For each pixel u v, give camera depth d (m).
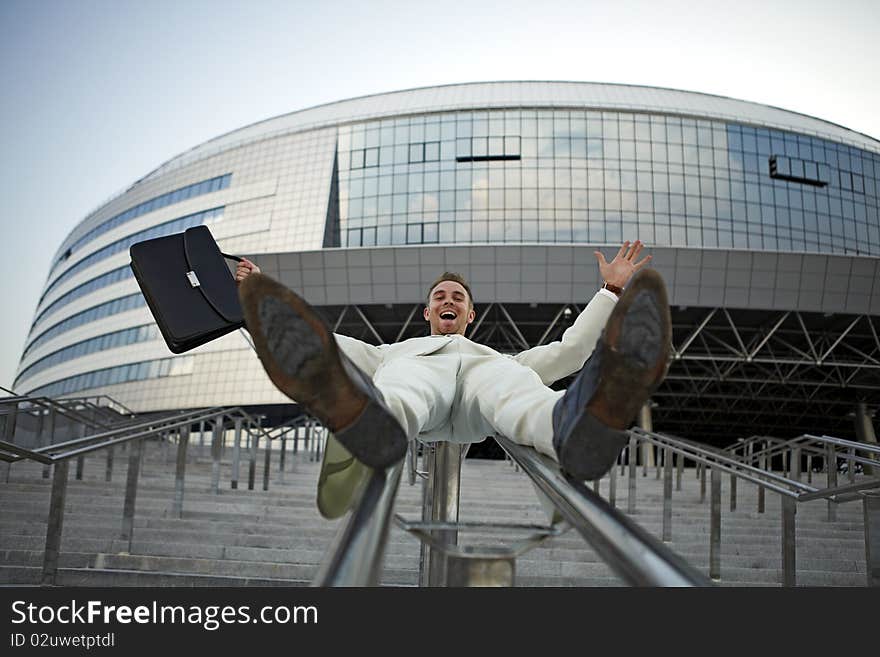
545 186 39.72
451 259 31.75
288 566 5.85
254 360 41.34
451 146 40.69
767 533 8.26
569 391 1.92
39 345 57.72
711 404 45.50
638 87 45.00
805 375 40.78
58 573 5.27
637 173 40.19
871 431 40.75
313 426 19.66
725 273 31.67
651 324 1.58
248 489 10.63
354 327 36.81
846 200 42.44
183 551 6.39
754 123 42.06
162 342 44.28
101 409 22.55
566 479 1.87
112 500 8.23
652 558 1.24
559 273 31.38
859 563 6.68
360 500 1.59
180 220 47.25
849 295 31.98
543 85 44.66
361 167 41.78
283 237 41.81
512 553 1.80
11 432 12.32
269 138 45.38
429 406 2.64
